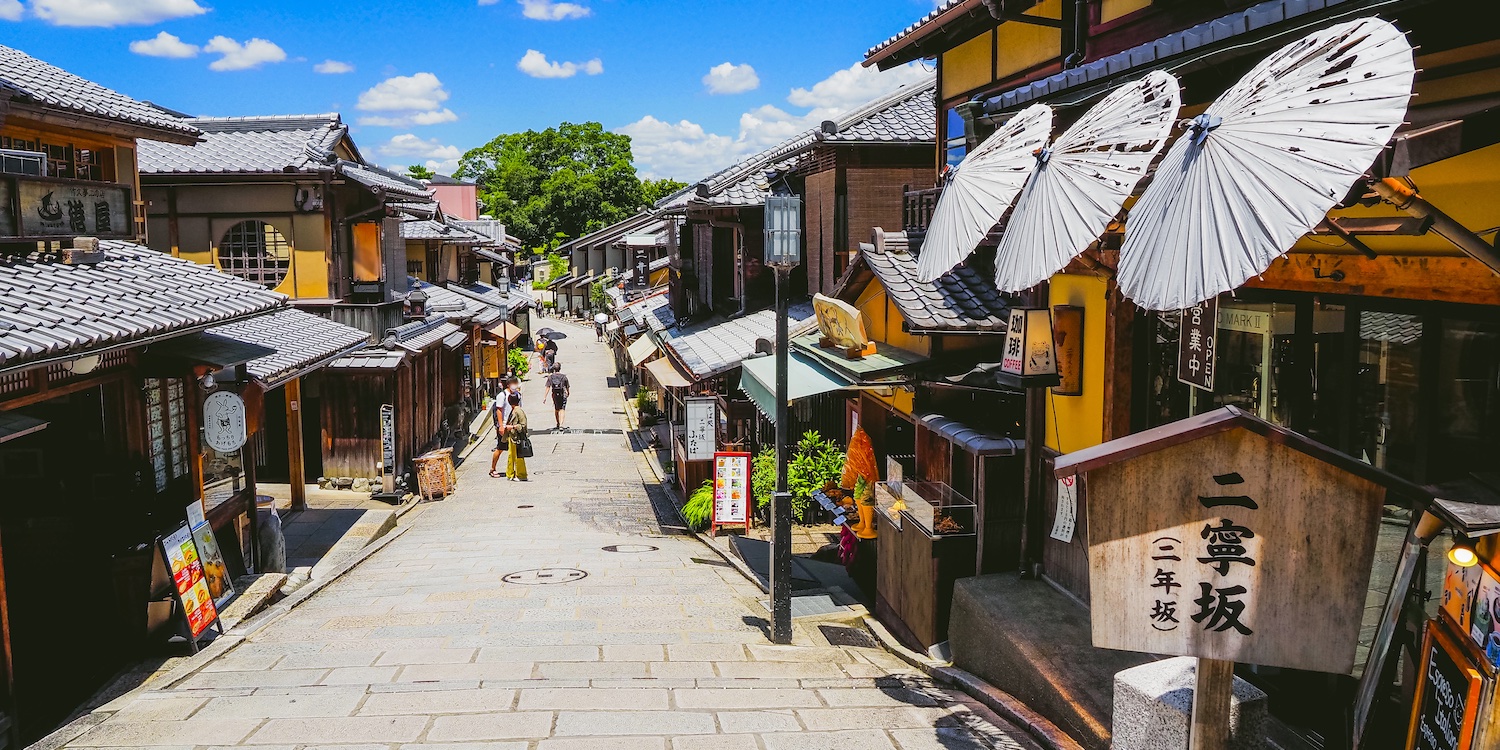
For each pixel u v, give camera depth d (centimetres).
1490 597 370
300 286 1892
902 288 1019
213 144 1969
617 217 7894
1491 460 478
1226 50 473
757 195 2025
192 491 1110
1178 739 430
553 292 7525
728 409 1655
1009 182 402
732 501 1517
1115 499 378
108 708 738
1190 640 381
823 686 810
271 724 682
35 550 938
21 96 908
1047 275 357
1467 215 480
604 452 2570
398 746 639
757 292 2045
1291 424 626
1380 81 280
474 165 9119
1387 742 504
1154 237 311
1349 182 265
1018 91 711
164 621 909
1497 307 470
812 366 1174
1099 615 380
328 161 1880
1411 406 528
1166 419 764
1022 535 947
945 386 995
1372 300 552
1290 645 376
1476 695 361
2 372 658
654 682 798
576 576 1274
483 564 1355
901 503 1047
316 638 965
